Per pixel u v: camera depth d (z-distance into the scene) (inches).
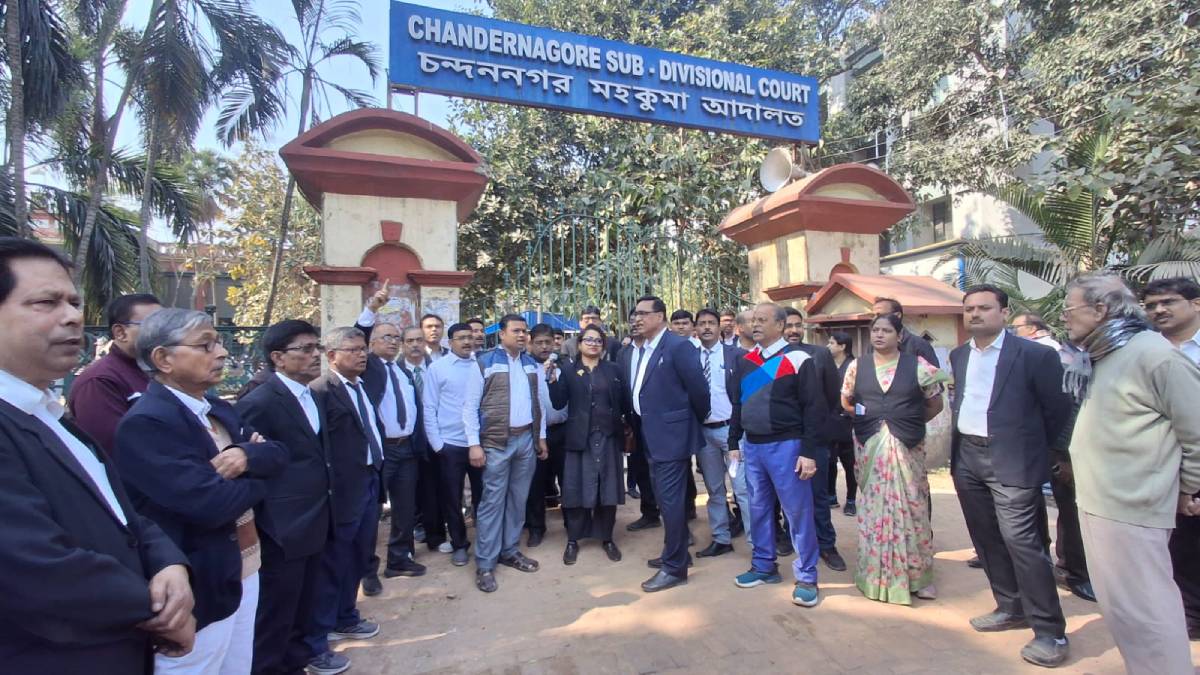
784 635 125.0
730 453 160.7
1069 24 395.2
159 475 72.3
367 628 130.4
